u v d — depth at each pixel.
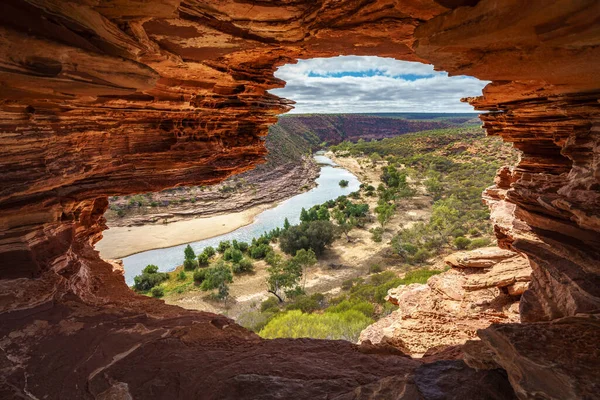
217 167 15.73
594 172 7.71
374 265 53.25
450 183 109.00
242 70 13.53
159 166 13.68
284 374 6.77
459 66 6.84
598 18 4.01
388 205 86.38
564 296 8.87
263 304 42.78
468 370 5.96
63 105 9.59
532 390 4.61
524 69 6.32
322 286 48.44
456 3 5.25
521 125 11.84
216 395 6.12
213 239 73.38
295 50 11.28
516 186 11.27
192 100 13.67
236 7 8.63
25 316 8.11
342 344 8.68
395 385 5.82
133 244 69.56
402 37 9.60
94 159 11.65
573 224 8.85
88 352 7.16
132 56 7.43
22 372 6.50
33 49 5.33
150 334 7.96
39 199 9.92
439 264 45.72
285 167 142.00
